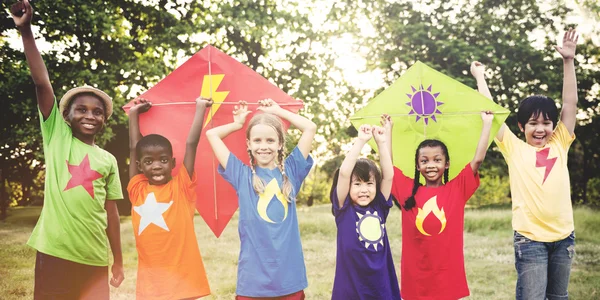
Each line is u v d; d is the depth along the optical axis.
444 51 14.12
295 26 13.46
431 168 3.87
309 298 5.36
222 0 13.75
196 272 3.67
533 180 3.89
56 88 11.47
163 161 3.67
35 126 11.31
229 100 4.05
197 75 4.06
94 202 3.59
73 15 11.23
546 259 3.84
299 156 3.66
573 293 5.33
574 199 16.98
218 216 4.06
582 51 16.03
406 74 4.17
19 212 16.41
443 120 4.13
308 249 8.11
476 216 11.10
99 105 3.71
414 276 3.80
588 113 16.22
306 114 13.11
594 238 8.73
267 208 3.48
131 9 13.51
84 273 3.55
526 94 14.66
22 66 11.60
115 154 14.42
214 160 4.05
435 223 3.77
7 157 13.32
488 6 15.72
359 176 3.63
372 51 14.89
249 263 3.41
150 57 12.90
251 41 13.56
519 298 3.89
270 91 4.02
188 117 4.04
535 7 15.71
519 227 3.90
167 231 3.62
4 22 11.83
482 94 4.08
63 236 3.47
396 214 12.41
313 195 21.28
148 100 4.01
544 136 3.99
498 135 4.08
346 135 13.58
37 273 3.50
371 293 3.51
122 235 9.72
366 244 3.54
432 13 15.38
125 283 6.05
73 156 3.60
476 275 6.29
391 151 4.08
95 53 12.48
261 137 3.56
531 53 14.65
